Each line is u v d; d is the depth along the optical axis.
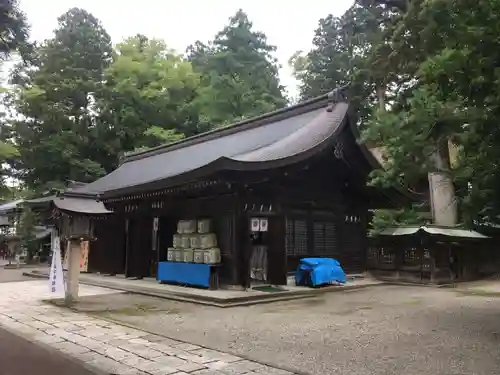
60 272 12.04
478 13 6.03
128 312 9.97
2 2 11.32
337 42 35.09
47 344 6.85
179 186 13.51
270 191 13.92
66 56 34.69
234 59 44.62
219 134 20.97
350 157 16.47
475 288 15.45
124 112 34.31
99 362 5.84
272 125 18.62
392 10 19.12
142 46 41.12
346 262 17.42
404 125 7.76
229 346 6.76
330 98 16.67
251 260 14.59
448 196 20.23
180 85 38.53
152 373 5.34
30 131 31.88
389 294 13.55
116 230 19.19
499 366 5.64
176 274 14.23
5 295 12.78
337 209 17.17
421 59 10.26
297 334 7.64
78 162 31.56
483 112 6.48
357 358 6.07
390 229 18.45
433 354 6.26
